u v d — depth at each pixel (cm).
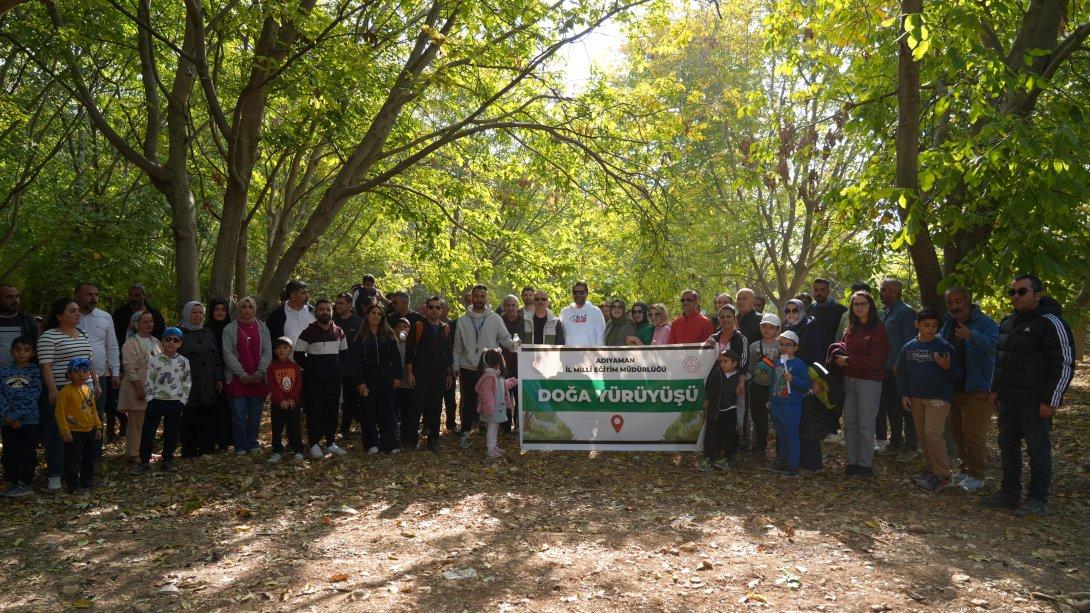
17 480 736
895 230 913
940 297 873
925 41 714
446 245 1595
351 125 1345
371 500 729
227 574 527
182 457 896
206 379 889
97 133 2280
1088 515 657
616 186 1489
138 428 872
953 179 771
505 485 789
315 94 1146
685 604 466
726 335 905
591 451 951
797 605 463
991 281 845
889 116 1021
